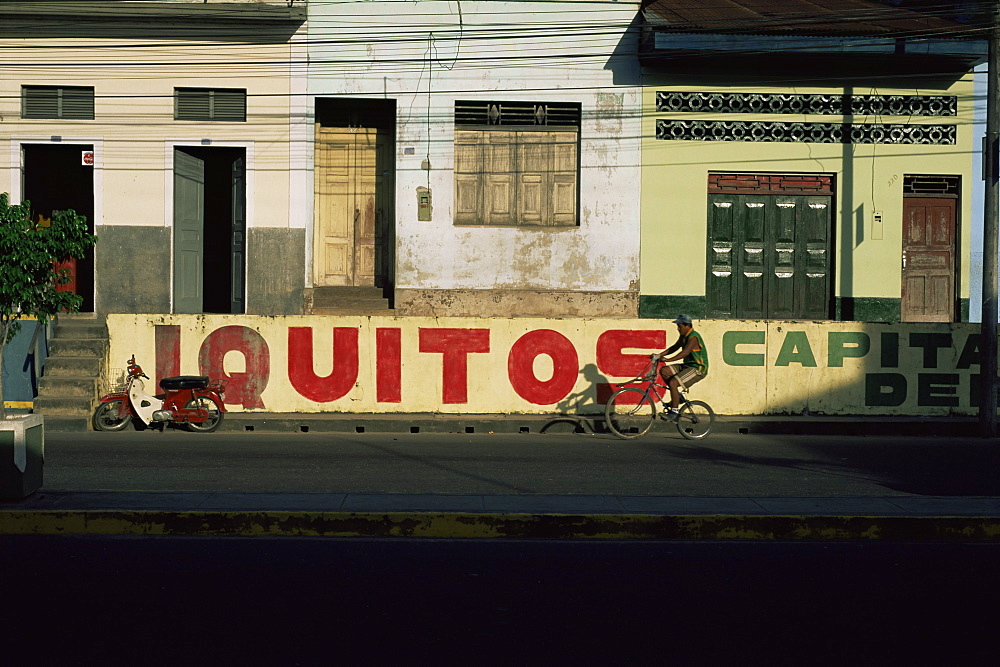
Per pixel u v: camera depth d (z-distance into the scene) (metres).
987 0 18.30
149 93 18.59
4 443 9.09
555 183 19.28
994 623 6.43
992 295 15.48
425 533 8.70
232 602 6.71
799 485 10.70
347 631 6.14
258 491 9.90
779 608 6.71
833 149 19.05
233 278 19.20
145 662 5.58
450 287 19.05
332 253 19.77
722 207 19.31
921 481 11.05
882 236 19.12
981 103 19.08
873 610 6.68
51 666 5.50
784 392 16.06
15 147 18.48
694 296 19.03
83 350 16.03
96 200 18.62
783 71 18.92
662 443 14.30
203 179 19.34
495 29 18.84
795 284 19.36
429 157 18.94
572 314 19.09
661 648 5.91
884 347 16.12
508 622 6.35
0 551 8.04
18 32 18.42
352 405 15.95
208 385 15.21
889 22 18.81
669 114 18.95
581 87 18.94
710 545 8.50
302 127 18.72
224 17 18.33
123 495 9.49
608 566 7.77
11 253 13.00
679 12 19.08
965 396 16.14
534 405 16.03
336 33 18.72
